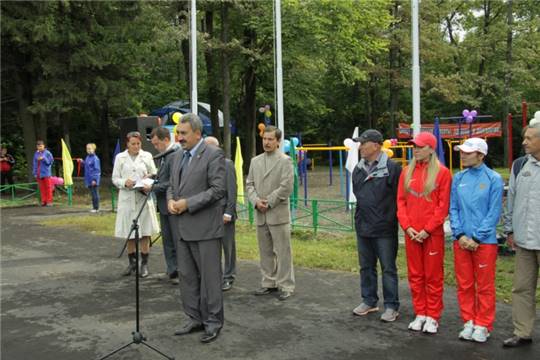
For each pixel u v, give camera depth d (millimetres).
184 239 5023
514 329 5043
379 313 5723
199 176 4949
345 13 22359
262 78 27328
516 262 4812
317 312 5797
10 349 4902
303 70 25391
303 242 9727
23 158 27438
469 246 4836
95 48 18719
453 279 6840
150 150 11570
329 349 4730
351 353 4625
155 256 8914
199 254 5035
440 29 32000
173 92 33812
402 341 4891
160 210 7043
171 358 4547
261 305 6086
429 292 5125
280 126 11188
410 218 5160
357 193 5527
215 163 4941
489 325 4867
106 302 6344
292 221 11062
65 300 6445
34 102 18734
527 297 4734
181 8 21828
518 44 30078
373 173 5379
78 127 32875
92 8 18750
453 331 5125
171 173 5195
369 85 35156
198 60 31047
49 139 31844
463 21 32688
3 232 11516
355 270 7594
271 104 31234
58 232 11398
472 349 4660
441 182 5039
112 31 19219
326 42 23203
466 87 29875
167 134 6879
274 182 6309
